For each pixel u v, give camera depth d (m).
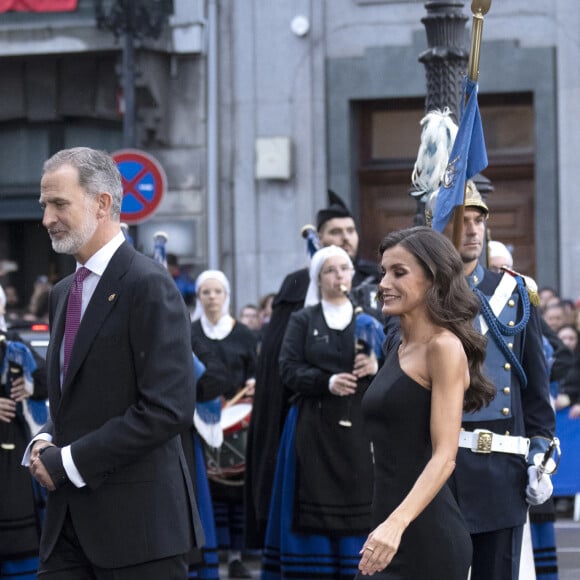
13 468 14.25
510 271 10.34
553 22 27.12
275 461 14.59
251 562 18.19
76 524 8.63
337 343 13.65
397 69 27.80
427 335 8.23
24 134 29.75
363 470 13.41
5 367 14.17
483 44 27.39
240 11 28.22
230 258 28.33
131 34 25.64
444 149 11.09
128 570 8.62
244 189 28.19
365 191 28.39
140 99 28.12
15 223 30.14
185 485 8.91
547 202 27.14
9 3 28.61
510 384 10.05
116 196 8.85
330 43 28.02
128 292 8.67
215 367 14.91
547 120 27.14
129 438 8.47
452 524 8.18
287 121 28.11
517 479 9.95
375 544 7.82
